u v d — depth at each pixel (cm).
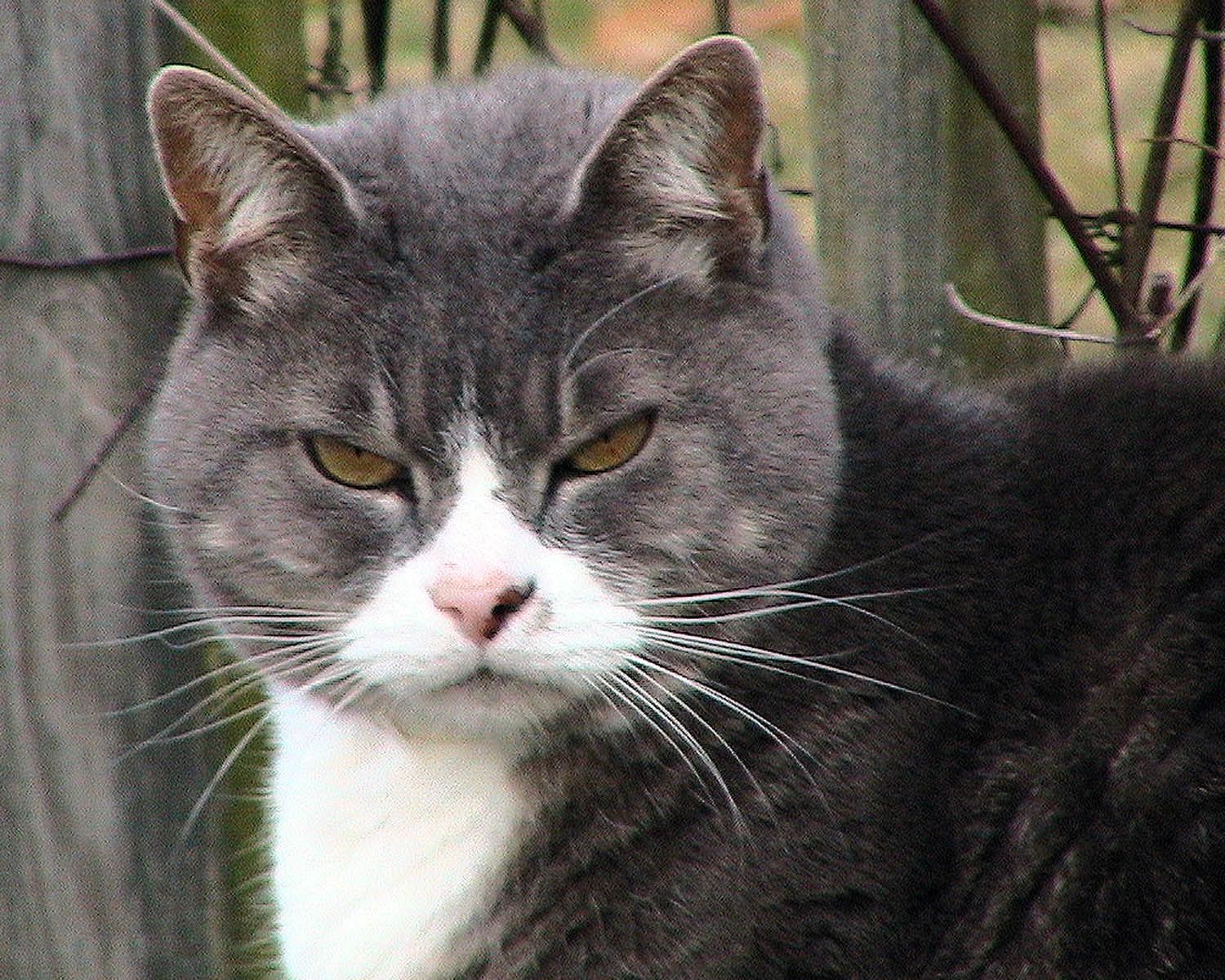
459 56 1245
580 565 523
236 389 535
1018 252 682
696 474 529
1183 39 677
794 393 538
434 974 561
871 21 659
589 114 559
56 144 607
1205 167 710
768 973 536
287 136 516
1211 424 576
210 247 534
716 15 704
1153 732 538
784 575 542
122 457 624
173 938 669
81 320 617
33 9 599
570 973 550
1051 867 538
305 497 532
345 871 573
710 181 532
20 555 633
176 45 619
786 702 547
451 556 513
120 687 645
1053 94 1145
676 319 530
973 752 546
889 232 674
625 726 547
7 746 648
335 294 525
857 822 535
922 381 595
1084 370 607
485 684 527
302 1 702
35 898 661
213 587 555
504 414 520
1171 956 520
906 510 561
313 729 582
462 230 525
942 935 540
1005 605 554
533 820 556
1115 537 562
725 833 540
